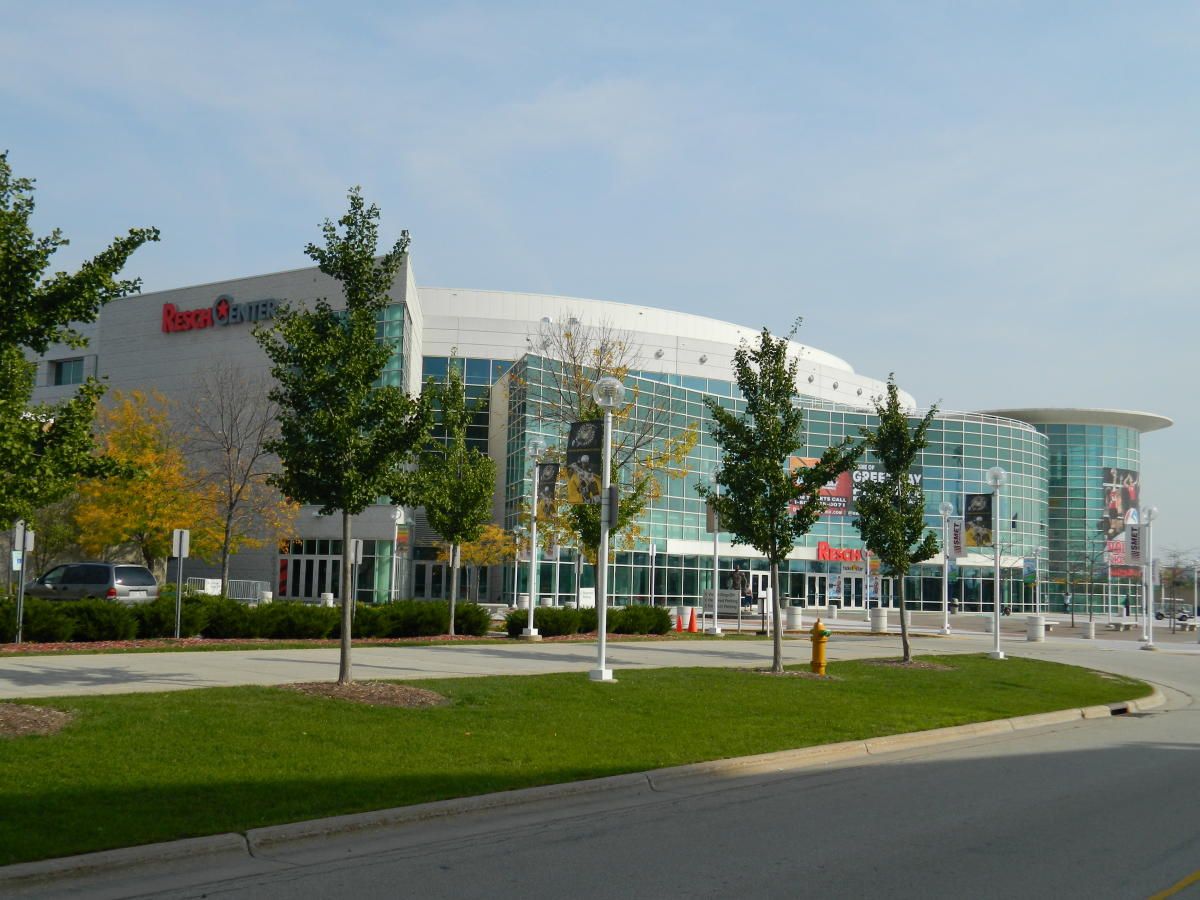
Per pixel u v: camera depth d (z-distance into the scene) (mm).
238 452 38844
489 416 63656
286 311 15375
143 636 23875
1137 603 88812
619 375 36938
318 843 8367
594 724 13719
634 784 10938
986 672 24203
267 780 9609
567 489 31594
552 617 30406
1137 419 92812
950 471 73875
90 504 38875
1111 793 11242
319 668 18094
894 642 37031
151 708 12234
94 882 7125
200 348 56125
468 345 64688
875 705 17391
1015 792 11227
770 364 21953
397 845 8461
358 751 11039
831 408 72125
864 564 67312
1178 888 7512
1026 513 77938
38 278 11367
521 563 50156
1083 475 91500
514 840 8734
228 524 36125
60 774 9227
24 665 17141
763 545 21453
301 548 54125
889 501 26078
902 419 26031
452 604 28609
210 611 24828
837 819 9750
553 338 44531
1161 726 17516
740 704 16328
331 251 15273
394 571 52594
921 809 10258
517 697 15250
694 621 37656
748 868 7938
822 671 21250
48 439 11547
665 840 8820
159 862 7496
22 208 11375
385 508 52250
